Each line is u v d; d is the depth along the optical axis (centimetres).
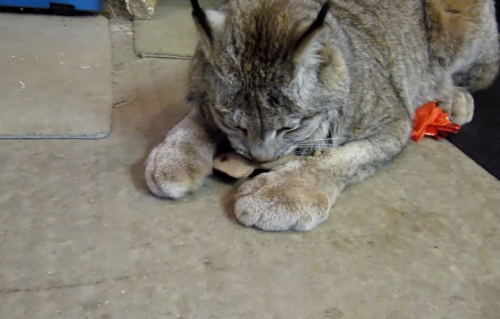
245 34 60
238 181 72
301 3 67
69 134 78
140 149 77
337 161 69
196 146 70
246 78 59
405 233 66
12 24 110
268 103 60
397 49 80
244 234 63
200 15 59
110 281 57
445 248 64
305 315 55
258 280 58
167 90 93
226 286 57
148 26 115
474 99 99
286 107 60
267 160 66
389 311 56
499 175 78
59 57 99
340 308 56
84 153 75
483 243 65
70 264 58
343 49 68
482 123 91
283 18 61
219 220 65
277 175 67
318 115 65
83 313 53
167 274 58
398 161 79
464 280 60
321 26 56
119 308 54
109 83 93
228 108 62
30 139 77
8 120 79
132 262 59
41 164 72
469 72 98
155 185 66
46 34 108
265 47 59
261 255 61
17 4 116
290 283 58
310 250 62
